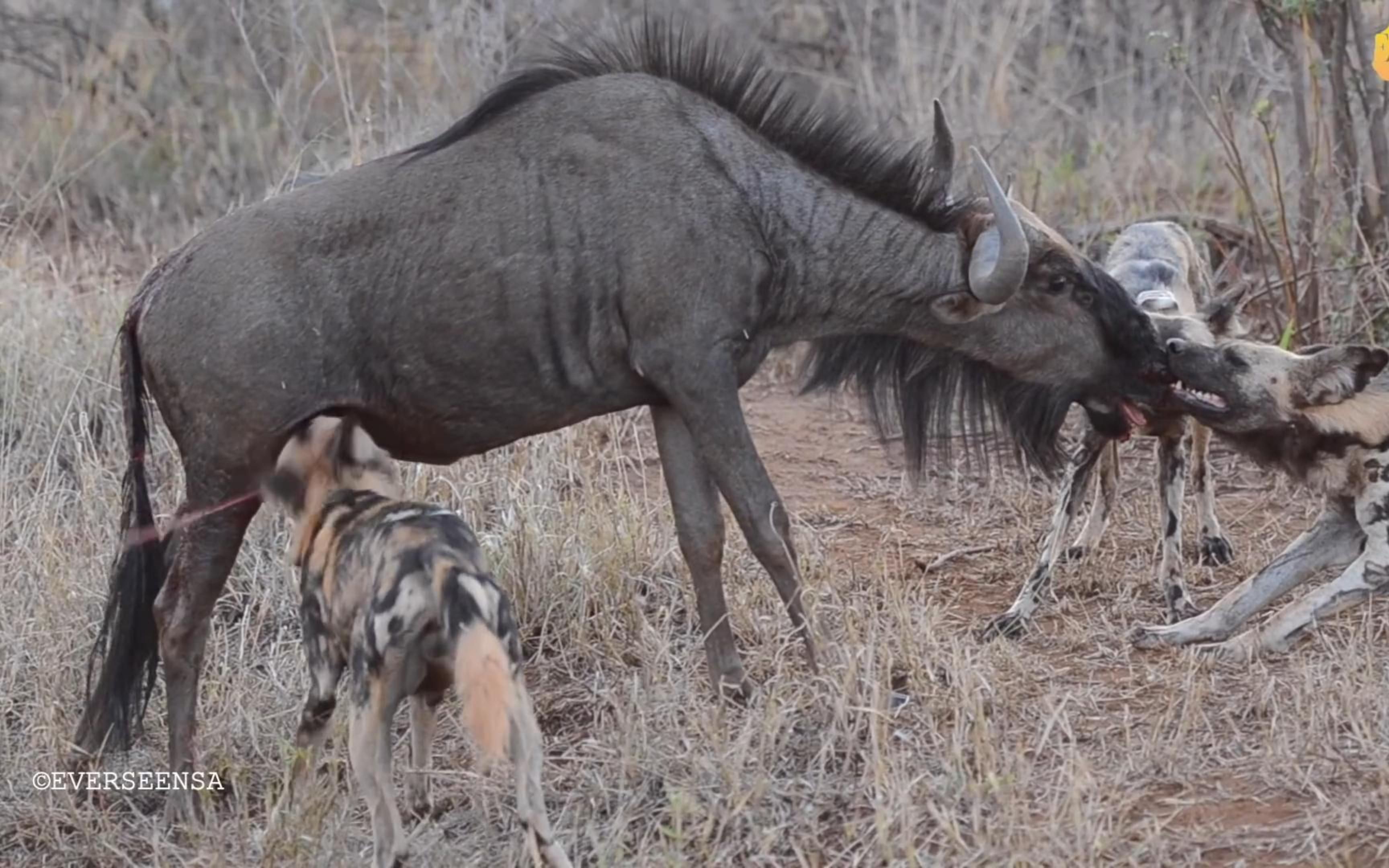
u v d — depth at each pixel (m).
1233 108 30.70
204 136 31.72
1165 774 14.70
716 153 16.03
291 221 15.42
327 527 13.97
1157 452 20.38
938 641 17.17
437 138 16.20
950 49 33.31
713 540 16.56
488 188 15.71
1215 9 33.91
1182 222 26.80
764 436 24.34
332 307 15.34
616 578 18.80
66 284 25.39
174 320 15.18
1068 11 35.72
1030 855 13.14
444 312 15.53
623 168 15.78
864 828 14.08
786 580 16.33
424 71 30.16
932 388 17.41
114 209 30.97
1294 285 23.69
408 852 13.62
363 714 13.25
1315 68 24.06
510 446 21.44
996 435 17.80
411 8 32.94
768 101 16.47
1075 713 16.05
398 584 13.09
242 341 15.03
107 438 22.34
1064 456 18.00
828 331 16.75
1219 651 16.94
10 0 33.62
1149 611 18.83
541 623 18.56
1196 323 17.73
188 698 15.55
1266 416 16.98
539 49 21.44
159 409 15.65
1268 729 15.30
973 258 16.02
